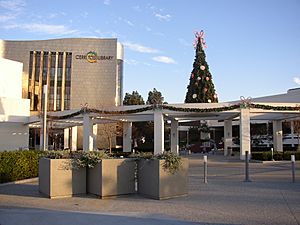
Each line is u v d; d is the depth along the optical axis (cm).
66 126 4084
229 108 2645
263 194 1047
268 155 2514
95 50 5806
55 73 5809
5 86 4228
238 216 750
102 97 5719
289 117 3184
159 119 2784
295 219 721
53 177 999
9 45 5828
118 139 5312
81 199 976
